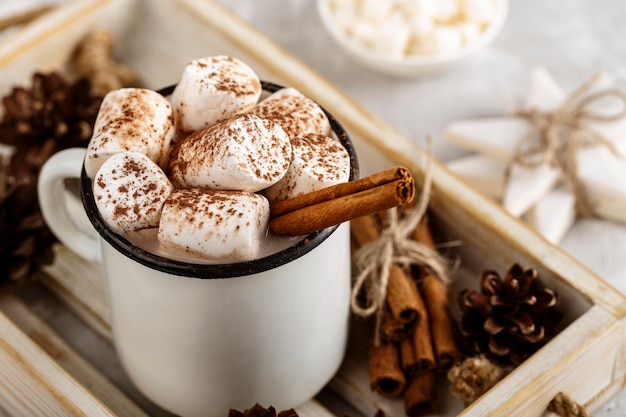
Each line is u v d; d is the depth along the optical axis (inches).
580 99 24.5
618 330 18.7
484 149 23.8
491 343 19.1
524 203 22.8
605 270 22.6
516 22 28.1
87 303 20.7
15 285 20.6
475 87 26.2
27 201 20.6
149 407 19.4
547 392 18.2
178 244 16.3
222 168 16.4
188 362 17.7
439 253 21.1
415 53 26.3
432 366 19.2
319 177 16.8
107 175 16.6
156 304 17.1
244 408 18.3
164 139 17.3
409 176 15.9
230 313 17.1
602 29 27.8
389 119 25.5
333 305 18.0
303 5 28.7
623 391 19.9
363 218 21.0
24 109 22.3
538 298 19.1
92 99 22.6
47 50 24.1
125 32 25.2
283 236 16.8
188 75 17.4
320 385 19.0
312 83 22.1
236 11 28.5
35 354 18.5
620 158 23.3
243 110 17.4
